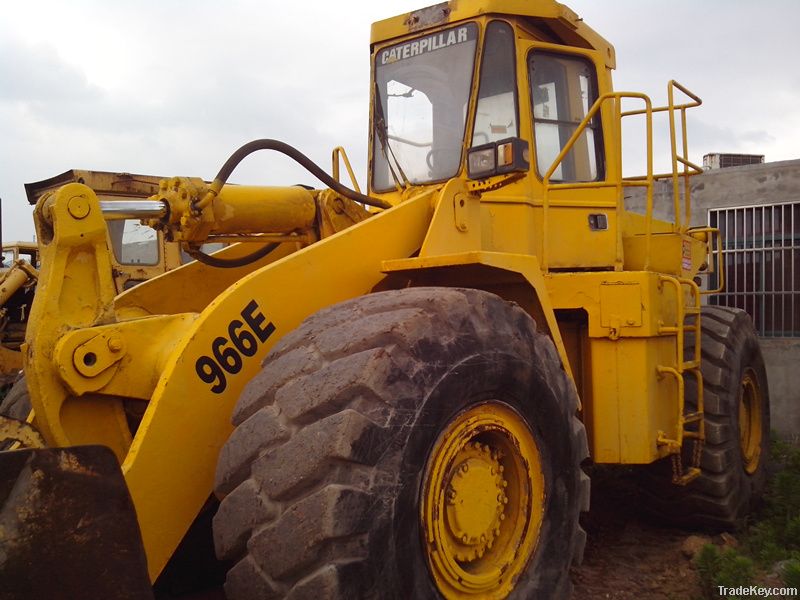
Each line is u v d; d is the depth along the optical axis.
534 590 2.78
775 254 8.43
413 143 4.29
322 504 2.09
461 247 3.47
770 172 8.47
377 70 4.52
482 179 3.45
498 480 2.73
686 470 4.43
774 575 3.82
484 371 2.60
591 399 4.04
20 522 1.78
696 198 8.91
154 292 3.63
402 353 2.38
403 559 2.23
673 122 4.39
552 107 4.29
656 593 3.76
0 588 1.73
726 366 4.78
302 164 3.42
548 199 4.09
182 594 3.21
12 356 7.68
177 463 2.41
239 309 2.65
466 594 2.53
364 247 3.13
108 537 1.91
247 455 2.26
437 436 2.41
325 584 2.06
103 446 1.95
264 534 2.16
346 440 2.14
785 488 5.06
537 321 3.39
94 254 2.55
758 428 5.36
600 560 4.21
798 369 8.08
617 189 4.26
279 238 3.61
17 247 10.02
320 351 2.40
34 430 2.43
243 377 2.61
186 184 3.09
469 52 4.12
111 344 2.51
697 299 4.53
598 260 4.27
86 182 8.22
